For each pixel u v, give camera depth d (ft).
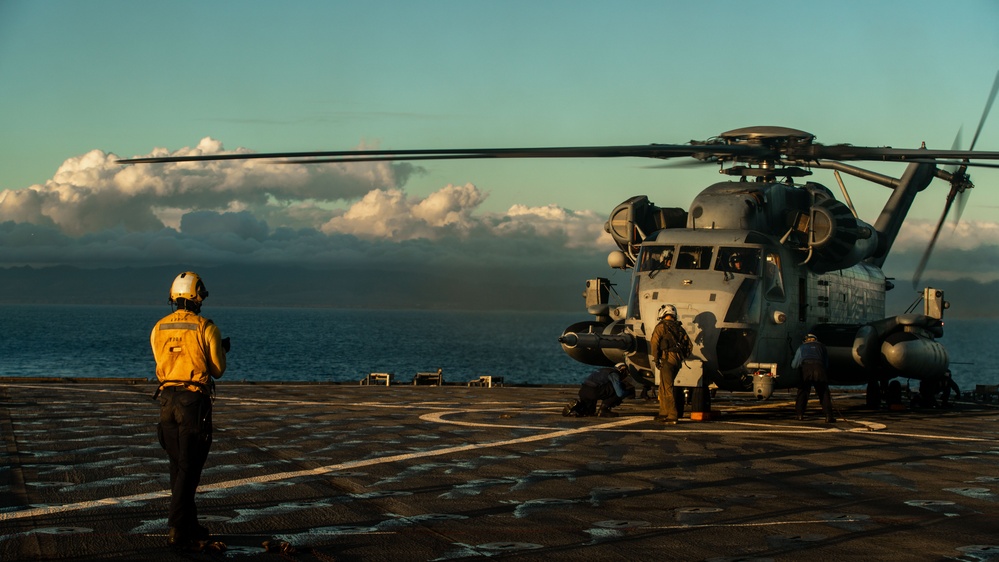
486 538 27.02
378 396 78.64
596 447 46.44
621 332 69.21
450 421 57.72
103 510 29.99
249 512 30.12
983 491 35.37
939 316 78.28
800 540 27.14
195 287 27.53
